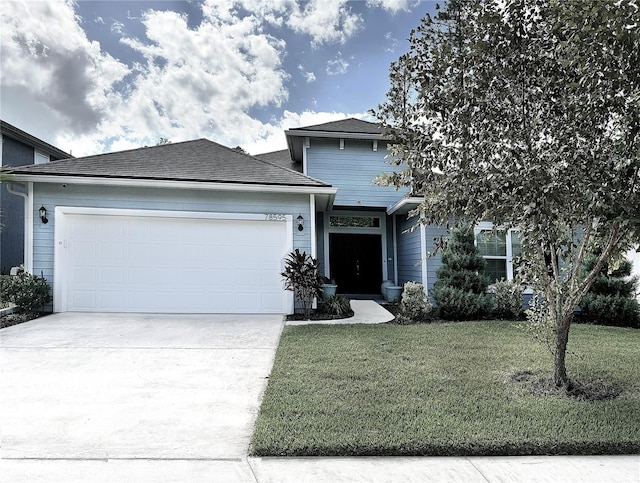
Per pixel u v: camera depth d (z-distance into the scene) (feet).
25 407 13.43
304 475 9.65
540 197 12.09
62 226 30.48
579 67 11.91
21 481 9.22
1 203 41.47
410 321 29.25
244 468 9.93
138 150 36.14
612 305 29.71
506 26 13.15
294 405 13.37
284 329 26.00
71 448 10.75
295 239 32.68
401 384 15.48
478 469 10.03
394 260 47.09
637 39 11.03
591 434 11.35
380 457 10.55
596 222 12.16
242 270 32.19
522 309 32.32
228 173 33.09
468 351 20.44
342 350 20.48
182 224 31.71
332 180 44.91
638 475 9.83
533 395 14.60
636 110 11.53
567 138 13.03
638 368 17.76
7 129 41.60
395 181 15.72
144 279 31.22
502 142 13.56
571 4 11.16
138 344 21.86
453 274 31.48
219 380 16.30
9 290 27.89
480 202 13.24
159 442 11.14
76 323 26.99
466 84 13.60
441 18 14.19
